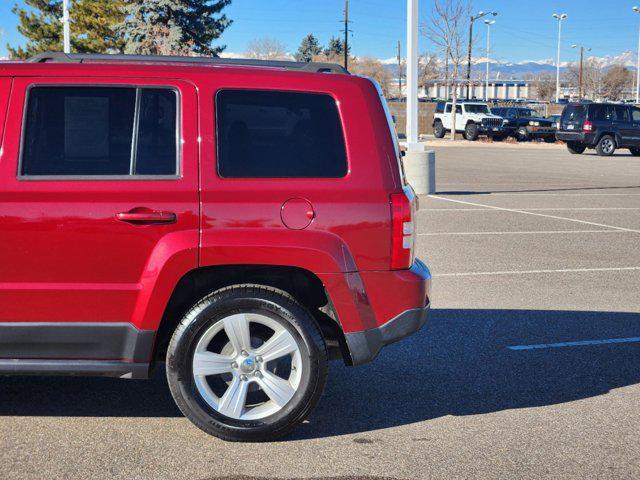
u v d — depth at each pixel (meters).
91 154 4.11
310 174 4.21
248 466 3.94
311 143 4.25
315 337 4.18
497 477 3.87
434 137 52.59
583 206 16.03
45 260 4.06
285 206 4.15
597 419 4.70
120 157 4.12
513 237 11.86
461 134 53.25
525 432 4.48
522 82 133.75
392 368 5.66
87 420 4.55
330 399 4.98
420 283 4.35
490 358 5.93
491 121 46.03
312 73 4.33
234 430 4.17
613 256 10.38
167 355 4.16
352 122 4.29
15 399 4.88
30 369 4.13
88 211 4.05
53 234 4.05
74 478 3.77
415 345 6.26
